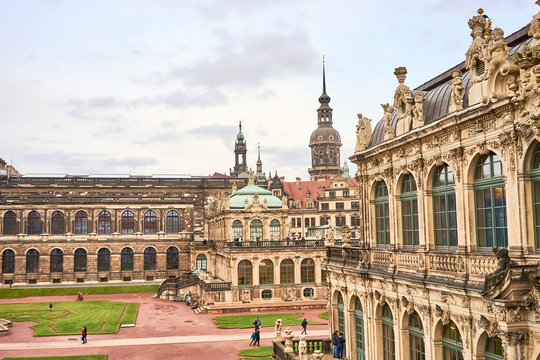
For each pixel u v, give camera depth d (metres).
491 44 25.52
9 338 62.97
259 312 80.75
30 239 113.50
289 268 86.19
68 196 124.06
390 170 36.09
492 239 26.50
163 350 56.62
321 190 148.00
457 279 27.81
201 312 80.44
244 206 91.88
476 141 26.91
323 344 45.25
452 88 29.53
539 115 21.59
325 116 187.38
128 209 119.38
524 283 21.86
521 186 23.81
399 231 35.25
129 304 89.94
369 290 37.97
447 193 30.14
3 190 129.00
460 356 28.38
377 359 37.00
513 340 22.27
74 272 114.75
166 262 119.75
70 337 63.56
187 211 122.81
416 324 32.88
